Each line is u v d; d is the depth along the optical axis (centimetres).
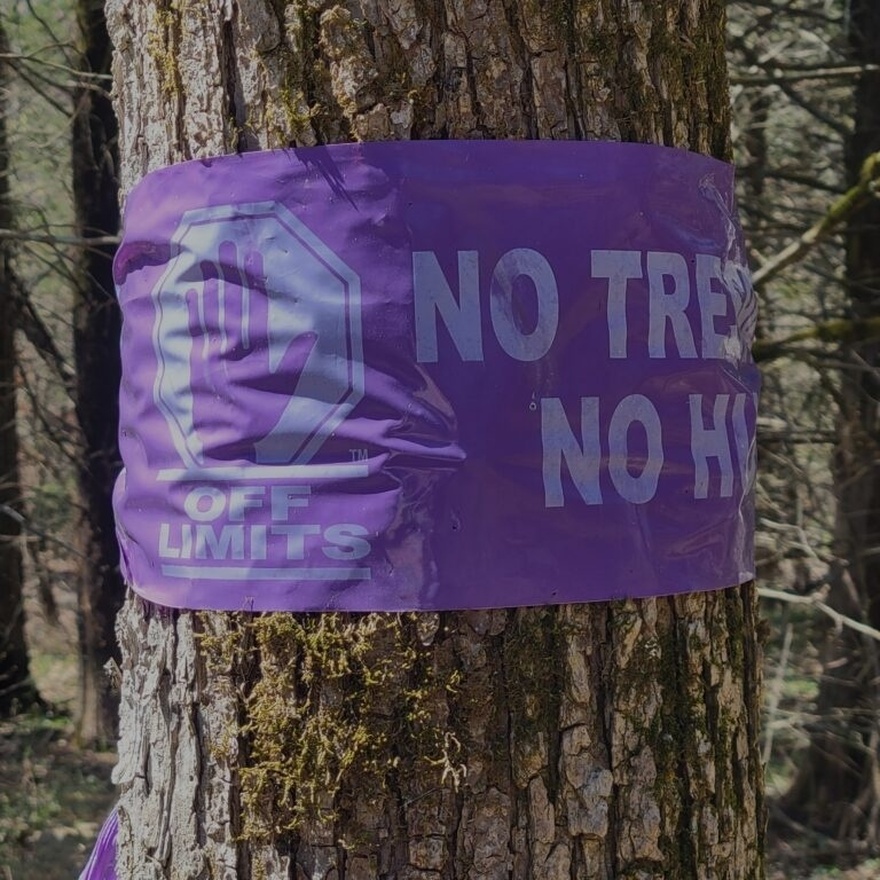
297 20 173
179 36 184
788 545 704
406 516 168
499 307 169
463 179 170
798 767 840
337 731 170
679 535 179
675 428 179
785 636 673
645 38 182
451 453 168
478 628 170
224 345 177
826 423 789
